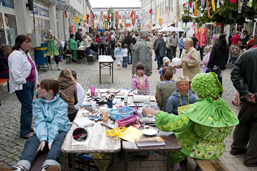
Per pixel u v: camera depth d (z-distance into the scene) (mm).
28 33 9398
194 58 5070
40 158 2713
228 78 9258
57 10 15734
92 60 13141
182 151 2586
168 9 31250
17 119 4922
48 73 10039
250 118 3266
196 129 2438
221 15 10844
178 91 3203
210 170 2381
